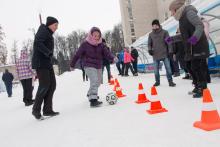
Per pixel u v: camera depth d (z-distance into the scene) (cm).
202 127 405
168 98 706
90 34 752
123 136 429
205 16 1052
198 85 654
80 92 1290
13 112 959
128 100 788
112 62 802
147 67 2158
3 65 5288
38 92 674
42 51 651
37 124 638
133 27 4747
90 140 435
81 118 618
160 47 980
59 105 918
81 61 771
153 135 411
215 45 1039
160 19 4225
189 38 651
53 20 682
